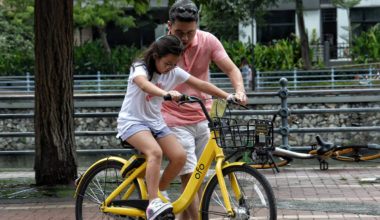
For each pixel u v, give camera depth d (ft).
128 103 17.54
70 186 33.04
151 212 16.90
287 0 114.52
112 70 116.57
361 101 79.30
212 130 17.20
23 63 113.19
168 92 16.34
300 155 38.40
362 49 116.57
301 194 28.84
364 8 140.36
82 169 40.75
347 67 98.63
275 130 39.55
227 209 16.58
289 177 34.96
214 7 39.60
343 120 78.89
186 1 18.65
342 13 138.31
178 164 17.52
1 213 25.79
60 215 25.07
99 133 39.42
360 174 35.60
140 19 135.54
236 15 107.55
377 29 126.21
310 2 138.31
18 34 120.57
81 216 19.36
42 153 33.50
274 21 141.18
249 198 16.33
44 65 33.19
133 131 17.25
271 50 114.93
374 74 87.25
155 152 16.97
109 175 18.89
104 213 18.84
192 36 18.88
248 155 16.81
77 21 117.60
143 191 17.97
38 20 33.01
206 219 17.25
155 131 17.56
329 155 37.99
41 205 27.55
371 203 25.99
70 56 33.60
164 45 16.65
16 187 33.24
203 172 17.47
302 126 79.41
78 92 96.53
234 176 16.72
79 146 81.10
